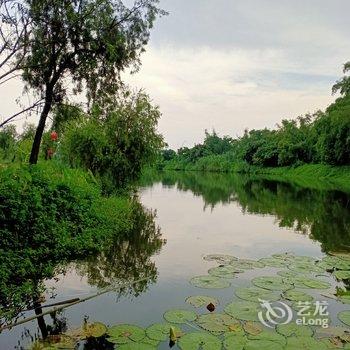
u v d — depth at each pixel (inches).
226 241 455.2
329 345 195.6
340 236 488.1
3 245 306.0
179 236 477.1
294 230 528.1
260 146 2546.8
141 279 300.4
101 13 465.4
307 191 1127.0
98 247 385.4
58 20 446.9
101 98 523.2
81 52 476.7
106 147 672.4
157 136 719.1
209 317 226.7
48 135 644.7
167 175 2283.5
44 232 344.5
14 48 362.3
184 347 190.5
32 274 298.0
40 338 204.2
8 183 325.1
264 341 198.2
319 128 1768.0
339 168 1747.0
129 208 597.3
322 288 282.4
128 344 194.4
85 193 452.8
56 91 478.6
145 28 495.2
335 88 1862.7
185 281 301.1
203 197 973.2
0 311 233.8
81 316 233.0
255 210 730.8
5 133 575.8
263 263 350.0
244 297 260.1
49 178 392.8
